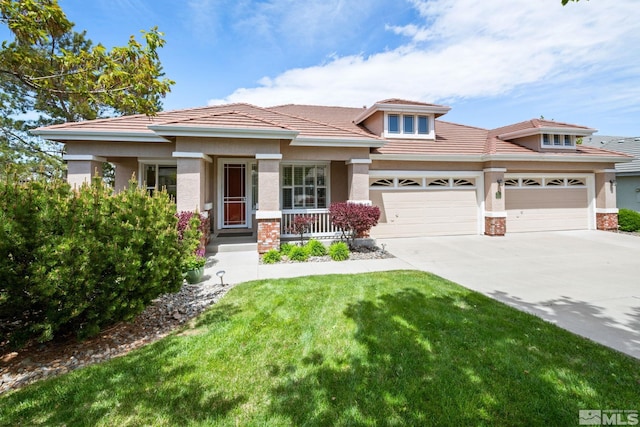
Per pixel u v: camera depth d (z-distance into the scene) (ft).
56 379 10.46
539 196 46.73
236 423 8.34
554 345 12.37
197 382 10.16
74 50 47.78
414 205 42.96
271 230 31.68
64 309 11.48
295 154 35.78
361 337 13.14
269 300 17.98
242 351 12.14
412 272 24.61
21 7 13.15
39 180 11.87
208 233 34.94
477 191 44.91
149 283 14.12
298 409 8.85
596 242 38.27
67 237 11.25
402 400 9.18
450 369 10.72
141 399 9.35
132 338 13.91
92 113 41.60
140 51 16.75
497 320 14.87
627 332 13.79
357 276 23.36
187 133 29.25
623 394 9.37
